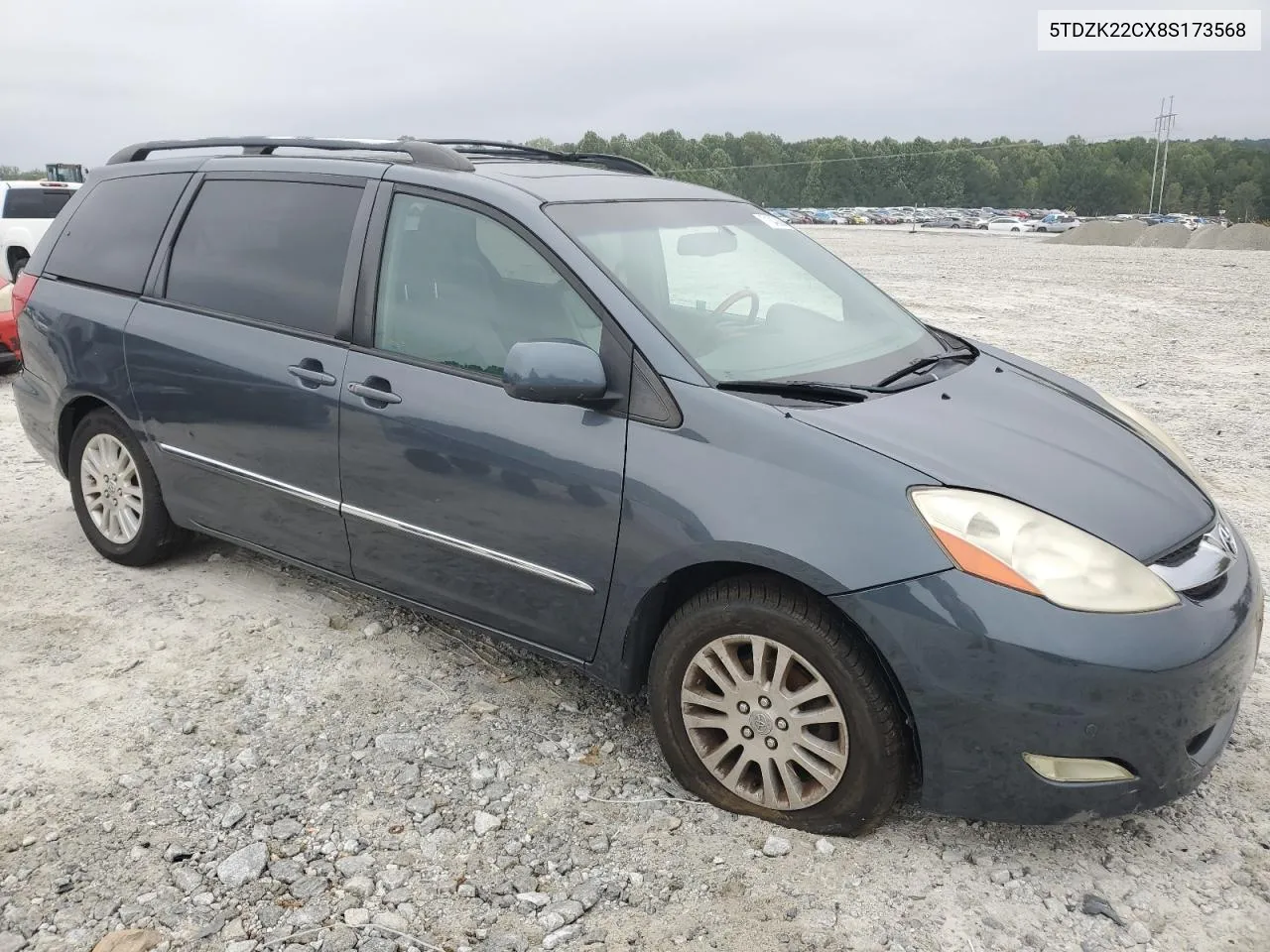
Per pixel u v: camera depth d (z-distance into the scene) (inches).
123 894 103.3
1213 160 6323.8
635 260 132.2
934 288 719.1
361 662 151.2
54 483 231.5
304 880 105.8
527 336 127.3
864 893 104.9
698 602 115.0
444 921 100.7
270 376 147.9
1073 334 491.8
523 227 130.1
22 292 186.2
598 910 102.3
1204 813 120.0
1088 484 112.9
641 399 117.3
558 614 126.3
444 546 134.0
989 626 98.7
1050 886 107.3
